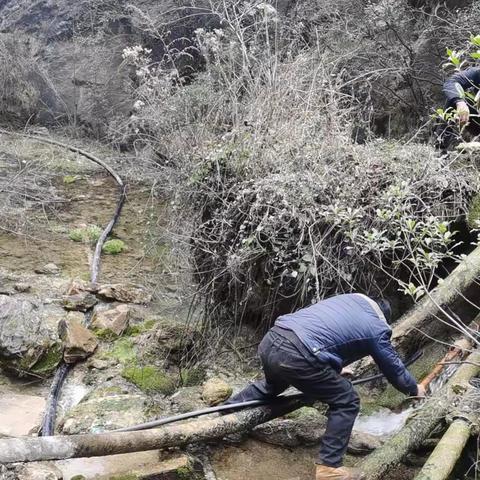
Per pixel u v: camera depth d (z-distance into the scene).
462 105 4.40
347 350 3.22
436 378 3.95
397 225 3.95
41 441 2.84
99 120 9.73
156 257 6.07
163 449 3.50
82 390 4.13
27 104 9.91
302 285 4.09
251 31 6.25
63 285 5.41
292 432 3.76
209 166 4.33
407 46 6.05
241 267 4.23
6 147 8.77
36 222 6.73
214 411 3.53
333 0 6.67
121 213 7.13
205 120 4.86
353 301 3.32
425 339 4.22
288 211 3.94
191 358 4.43
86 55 9.92
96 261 5.86
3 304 4.41
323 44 6.20
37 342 4.24
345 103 5.31
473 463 3.39
